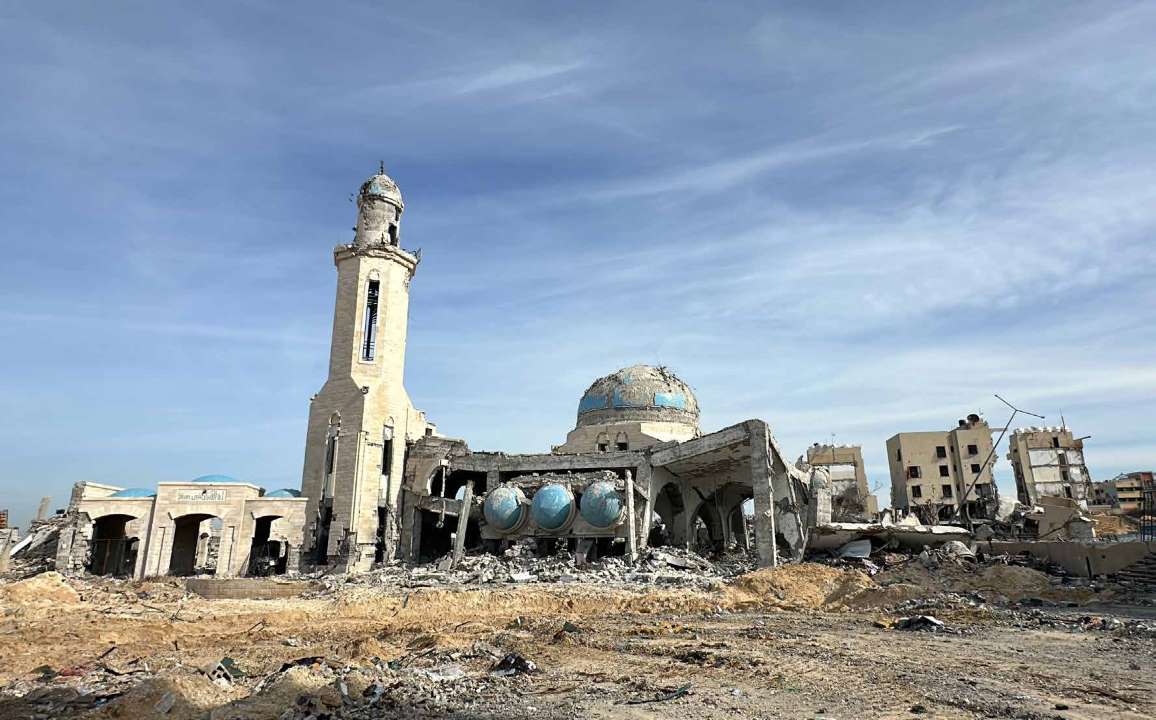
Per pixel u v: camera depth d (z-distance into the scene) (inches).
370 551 2128.4
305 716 514.3
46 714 539.5
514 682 628.1
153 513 2062.0
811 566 1508.4
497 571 1766.7
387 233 2490.2
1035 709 499.8
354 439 2197.3
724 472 2219.5
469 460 2330.2
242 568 2042.3
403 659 756.6
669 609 1240.2
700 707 521.7
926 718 479.2
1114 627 901.2
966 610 1078.4
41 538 2271.2
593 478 2052.2
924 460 3671.3
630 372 2571.4
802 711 505.7
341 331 2346.2
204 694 557.3
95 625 1010.1
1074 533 2235.5
